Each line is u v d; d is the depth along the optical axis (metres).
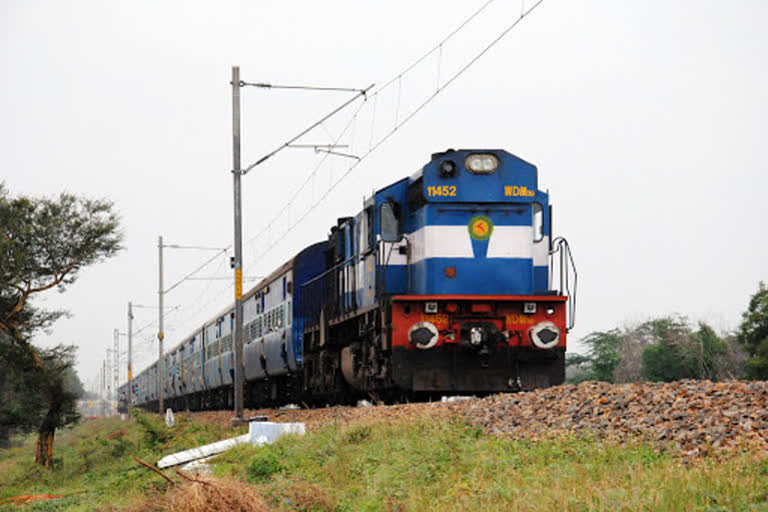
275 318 48.69
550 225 29.00
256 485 18.36
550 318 26.94
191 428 40.19
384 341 27.23
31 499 27.58
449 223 27.62
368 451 19.58
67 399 50.06
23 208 49.06
